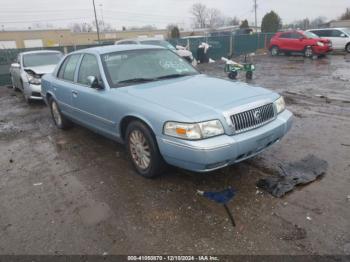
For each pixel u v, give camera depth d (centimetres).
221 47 2352
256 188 332
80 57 487
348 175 350
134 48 467
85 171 404
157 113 320
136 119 357
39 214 312
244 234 261
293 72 1283
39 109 823
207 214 292
